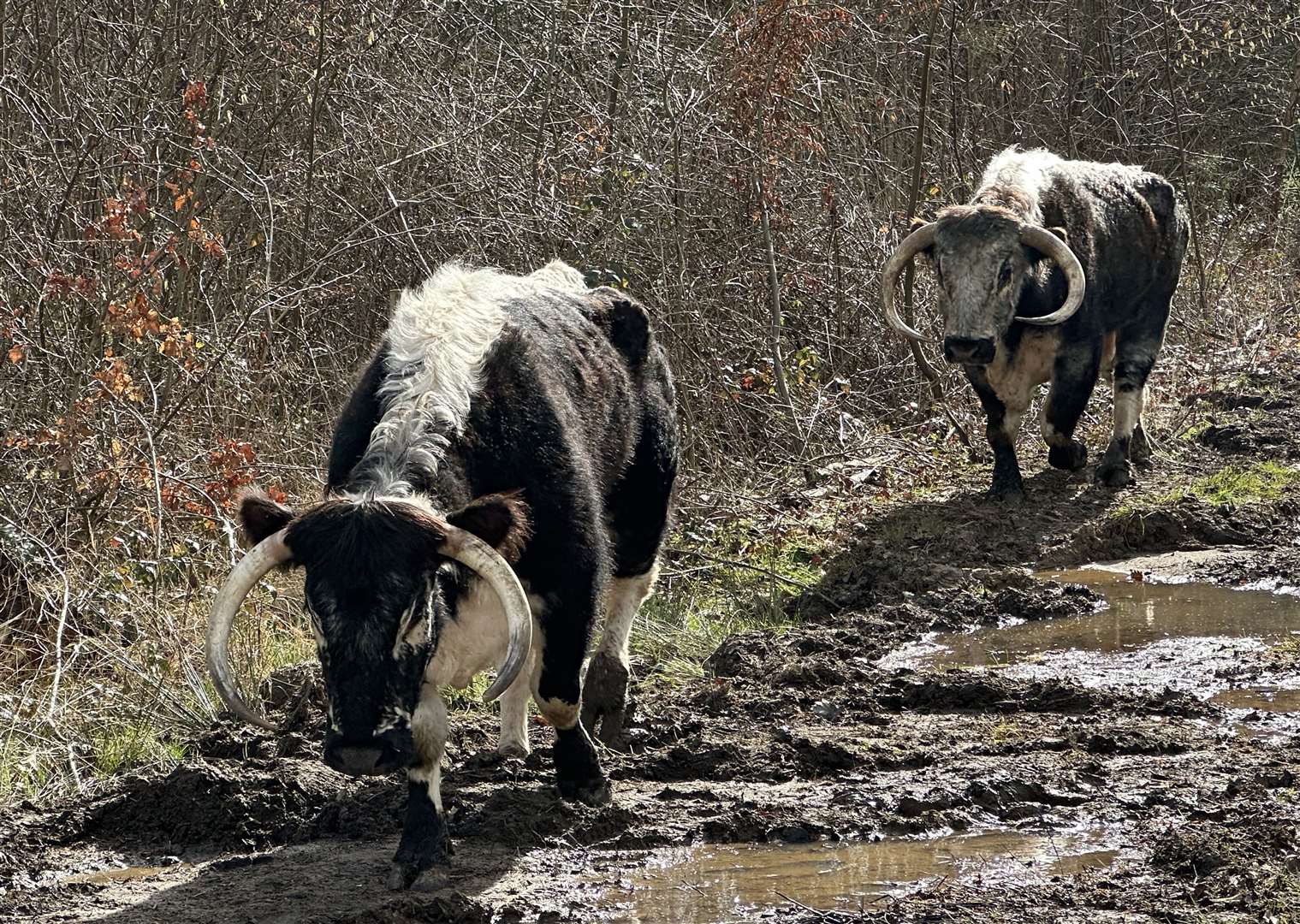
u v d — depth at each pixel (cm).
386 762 541
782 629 1011
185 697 862
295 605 966
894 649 977
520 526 579
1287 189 2264
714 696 870
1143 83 2350
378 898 623
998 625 1024
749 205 1502
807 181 1573
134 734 822
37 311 1104
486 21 1585
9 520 950
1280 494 1292
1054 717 830
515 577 555
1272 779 710
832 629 1007
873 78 1881
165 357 1105
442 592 574
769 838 681
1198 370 1725
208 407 1113
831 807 706
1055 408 1293
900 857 653
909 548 1165
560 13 1559
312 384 1251
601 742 799
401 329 654
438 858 638
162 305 1217
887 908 596
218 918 611
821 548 1171
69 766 797
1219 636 967
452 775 762
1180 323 1853
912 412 1448
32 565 958
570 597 664
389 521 552
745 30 1466
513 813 696
